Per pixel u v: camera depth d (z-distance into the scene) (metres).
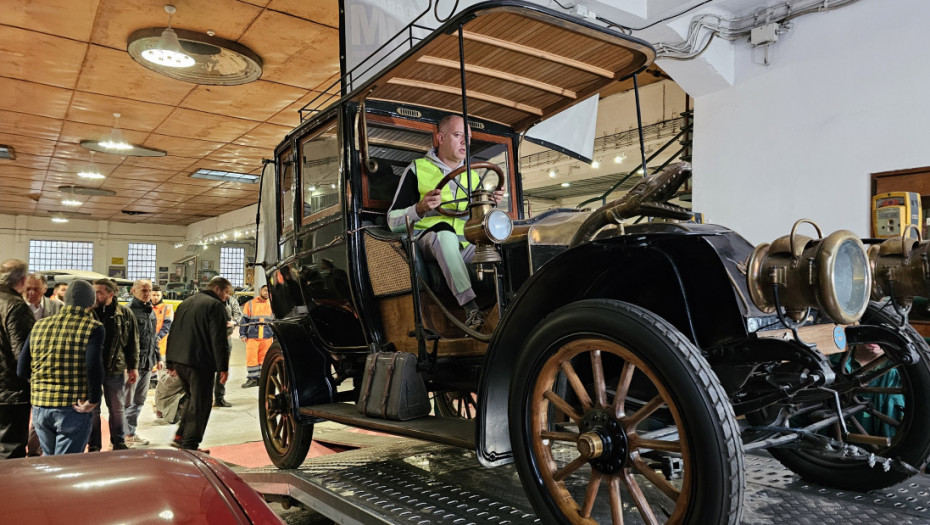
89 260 22.59
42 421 3.66
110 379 4.68
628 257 1.80
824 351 1.88
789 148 4.73
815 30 4.59
